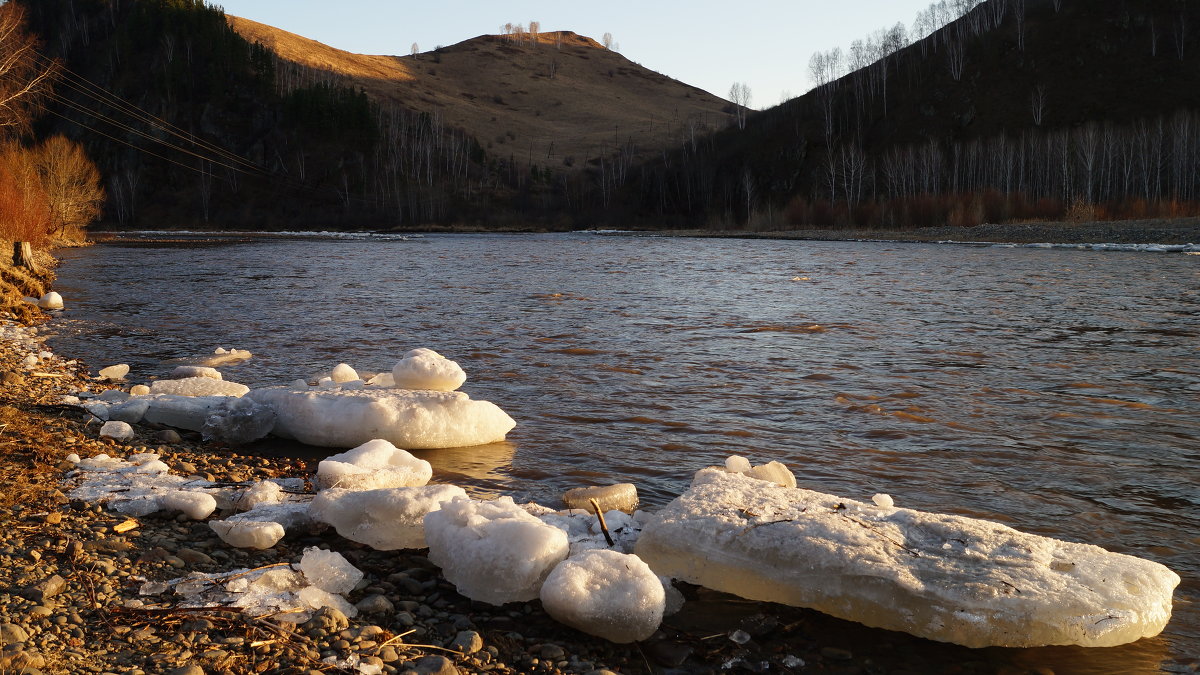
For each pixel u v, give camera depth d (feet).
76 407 26.63
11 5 87.30
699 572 15.30
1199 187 226.58
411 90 534.78
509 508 16.03
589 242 186.39
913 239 163.22
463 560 14.60
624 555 14.08
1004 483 21.89
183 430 25.68
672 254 130.41
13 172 123.54
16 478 18.71
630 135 497.05
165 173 356.38
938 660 13.08
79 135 377.30
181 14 418.92
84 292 69.31
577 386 33.40
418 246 167.94
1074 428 27.07
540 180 399.03
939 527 15.15
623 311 56.75
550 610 13.53
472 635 12.73
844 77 361.92
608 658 12.82
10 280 62.90
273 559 15.55
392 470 19.61
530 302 62.44
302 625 12.75
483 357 39.58
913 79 329.31
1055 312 53.31
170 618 12.58
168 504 17.52
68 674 10.64
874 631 13.92
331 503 16.88
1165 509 19.95
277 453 23.93
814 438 26.12
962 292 66.08
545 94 579.89
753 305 59.62
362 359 38.88
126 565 14.62
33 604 12.55
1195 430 26.76
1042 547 14.65
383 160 384.68
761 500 16.49
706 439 26.03
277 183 361.30
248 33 547.49
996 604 13.24
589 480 22.06
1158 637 13.83
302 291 70.85
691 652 13.08
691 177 329.52
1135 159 238.48
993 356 39.17
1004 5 345.51
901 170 274.98
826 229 212.84
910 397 31.35
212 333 46.68
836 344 42.86
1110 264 90.48
